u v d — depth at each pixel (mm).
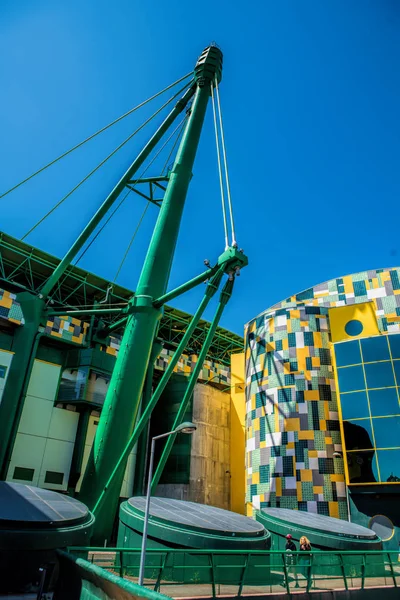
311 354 42781
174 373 55875
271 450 40750
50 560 14969
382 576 20734
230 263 30406
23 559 14445
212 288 30703
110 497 27172
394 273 45500
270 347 45000
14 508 16078
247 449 44188
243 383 57594
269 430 41688
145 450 47594
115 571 16016
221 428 55031
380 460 35312
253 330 48188
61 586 11062
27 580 14195
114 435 29016
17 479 38875
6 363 38344
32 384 42500
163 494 49344
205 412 53594
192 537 19297
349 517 35688
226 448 54719
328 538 26031
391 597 19641
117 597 7223
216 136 37438
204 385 54938
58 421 43281
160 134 36156
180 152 36844
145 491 47531
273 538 28344
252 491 41281
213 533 19875
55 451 42188
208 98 38969
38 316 37625
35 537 14836
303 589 17500
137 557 16766
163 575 15375
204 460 51188
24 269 48375
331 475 37719
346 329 43156
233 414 56781
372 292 45938
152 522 20281
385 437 35750
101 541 25984
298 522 28047
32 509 16469
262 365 45062
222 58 39969
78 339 46625
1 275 47906
